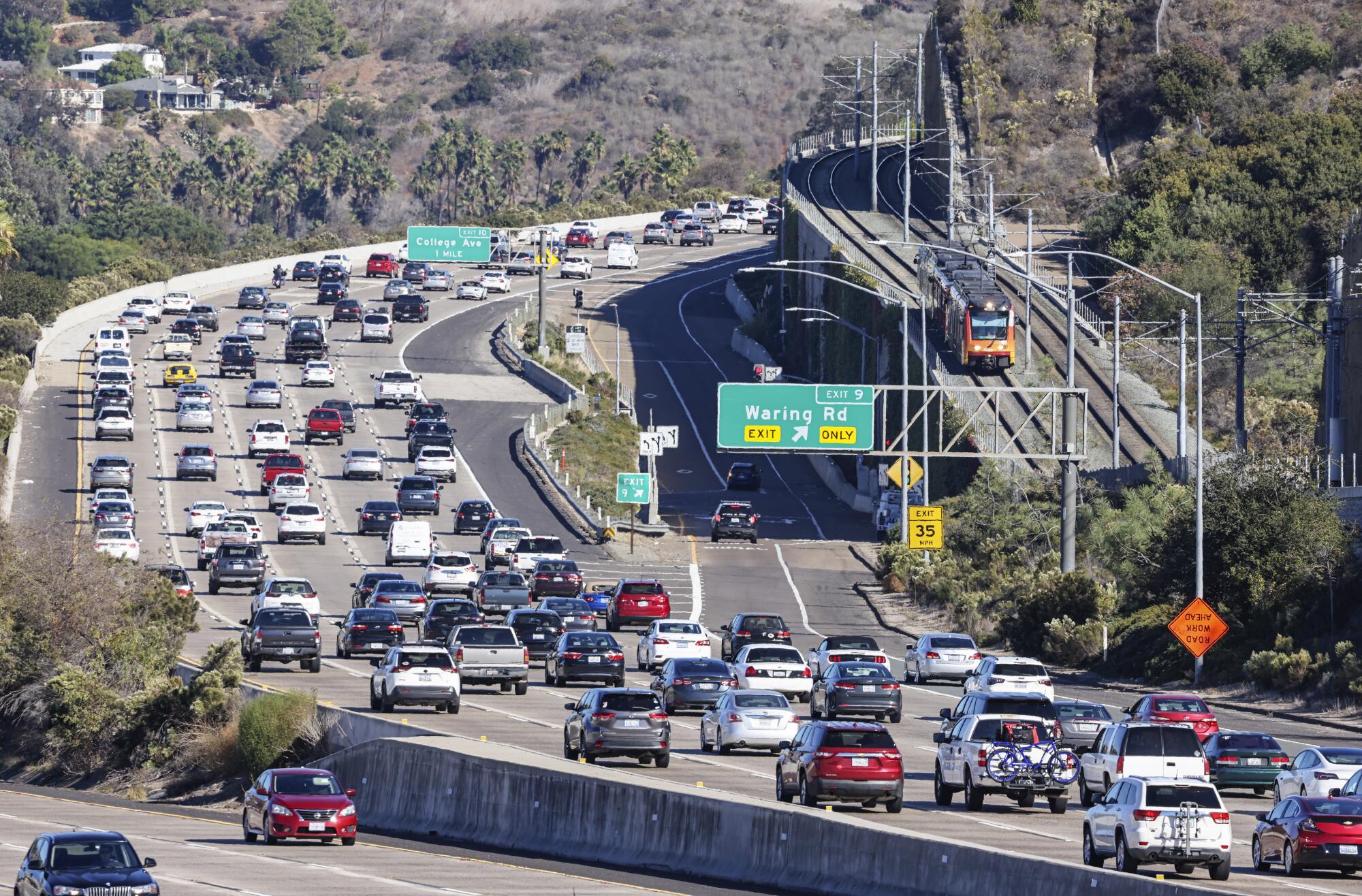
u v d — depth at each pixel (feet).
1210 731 493.36
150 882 337.93
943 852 317.42
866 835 335.67
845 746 395.96
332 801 439.22
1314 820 333.42
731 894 344.08
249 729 580.30
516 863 400.47
